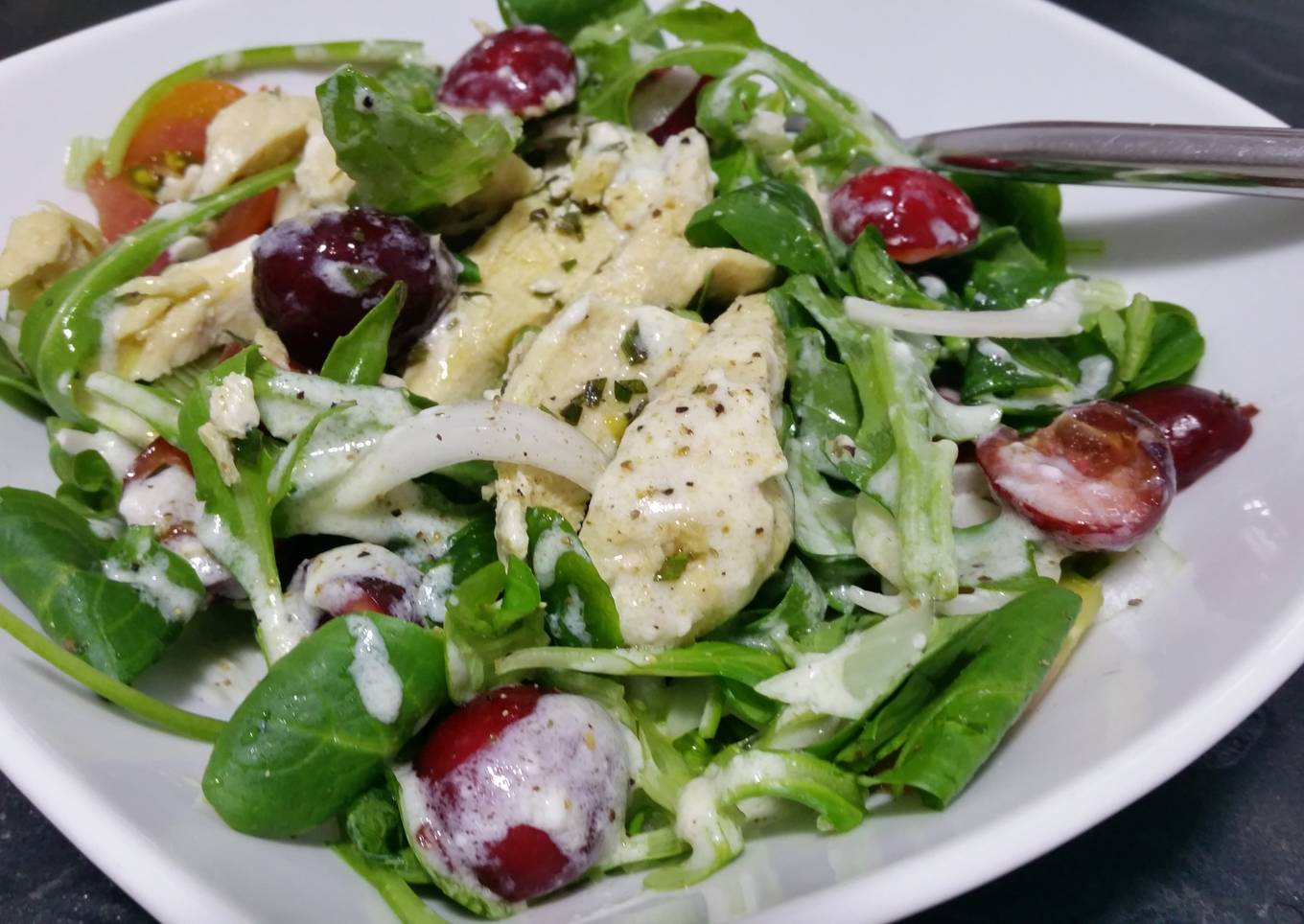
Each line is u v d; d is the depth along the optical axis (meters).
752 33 0.22
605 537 0.17
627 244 0.20
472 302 0.20
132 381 0.19
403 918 0.15
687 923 0.14
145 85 0.22
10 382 0.19
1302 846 0.17
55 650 0.15
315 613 0.17
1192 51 0.29
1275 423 0.18
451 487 0.18
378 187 0.19
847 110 0.22
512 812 0.15
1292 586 0.15
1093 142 0.19
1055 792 0.14
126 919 0.17
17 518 0.16
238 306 0.20
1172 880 0.16
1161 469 0.17
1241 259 0.19
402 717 0.15
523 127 0.21
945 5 0.23
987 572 0.17
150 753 0.15
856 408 0.18
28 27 0.29
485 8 0.24
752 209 0.19
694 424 0.17
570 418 0.18
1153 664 0.16
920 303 0.19
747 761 0.15
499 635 0.16
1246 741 0.18
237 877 0.14
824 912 0.13
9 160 0.21
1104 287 0.20
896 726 0.16
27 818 0.17
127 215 0.22
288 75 0.23
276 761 0.15
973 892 0.16
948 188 0.20
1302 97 0.27
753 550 0.17
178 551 0.17
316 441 0.17
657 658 0.16
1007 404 0.19
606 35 0.23
